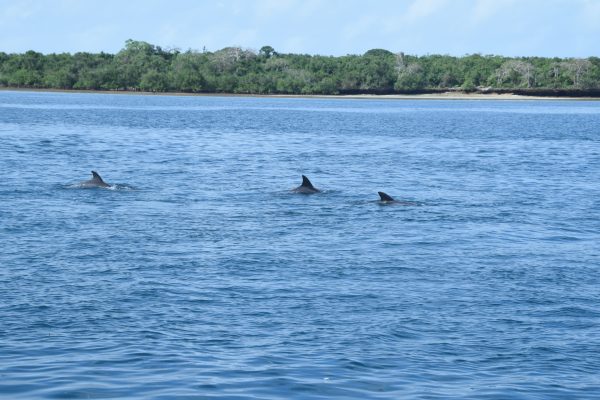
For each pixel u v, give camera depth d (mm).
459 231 44000
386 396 21578
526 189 61656
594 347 25953
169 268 34750
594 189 62219
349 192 58406
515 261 37094
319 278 33500
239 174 68688
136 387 21781
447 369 23859
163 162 77000
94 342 25516
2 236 40344
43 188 56594
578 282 33562
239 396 21297
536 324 28094
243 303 29859
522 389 22391
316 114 185875
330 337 26344
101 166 72000
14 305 29141
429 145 104625
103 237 40781
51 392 21359
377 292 31547
